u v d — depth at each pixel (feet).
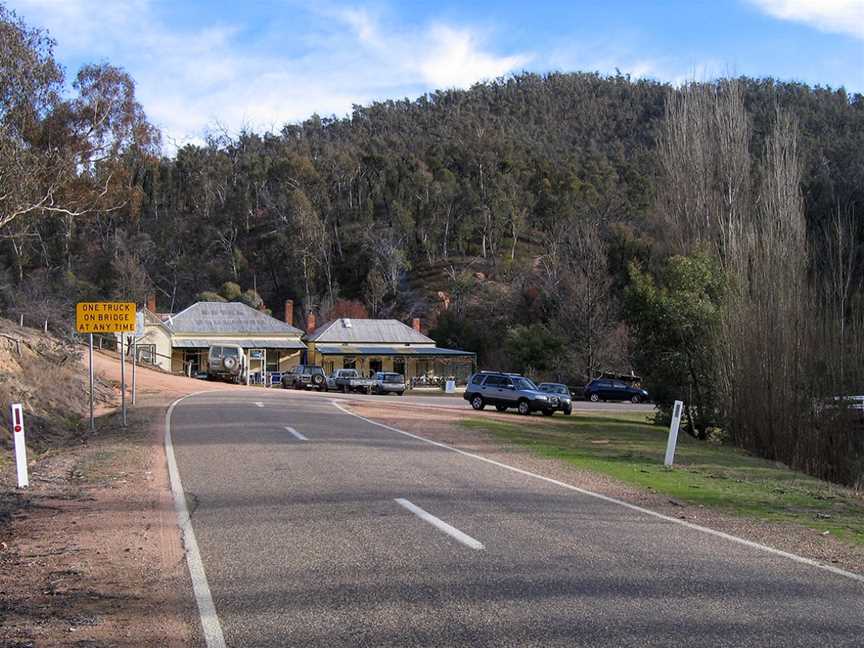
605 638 16.85
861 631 17.61
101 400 95.96
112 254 289.53
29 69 102.53
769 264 80.43
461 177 367.66
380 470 41.98
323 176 357.20
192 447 52.13
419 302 291.99
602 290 191.21
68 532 27.68
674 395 96.48
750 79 279.08
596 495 36.55
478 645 16.42
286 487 36.32
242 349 205.36
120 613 18.88
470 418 88.48
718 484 44.09
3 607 19.40
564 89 583.58
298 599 19.67
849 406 73.26
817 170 156.15
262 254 331.98
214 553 24.40
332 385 177.99
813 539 28.63
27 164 108.68
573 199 324.80
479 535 26.58
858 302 78.18
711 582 21.45
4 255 249.75
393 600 19.49
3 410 61.11
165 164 365.61
